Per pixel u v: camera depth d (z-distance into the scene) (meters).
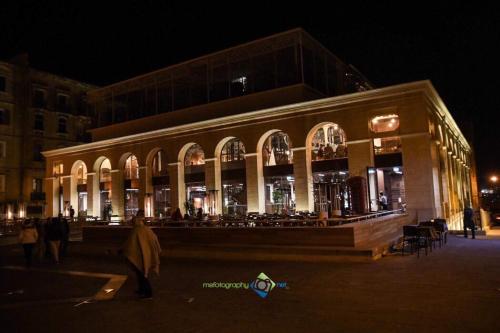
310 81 30.00
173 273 13.00
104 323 7.66
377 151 26.17
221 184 32.12
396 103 25.11
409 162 24.47
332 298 8.81
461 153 46.12
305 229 15.33
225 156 32.22
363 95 25.98
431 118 26.50
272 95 30.02
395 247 15.74
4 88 47.25
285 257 14.80
